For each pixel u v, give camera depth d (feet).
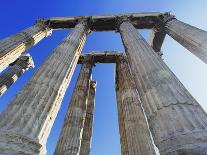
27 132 21.72
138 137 47.91
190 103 23.38
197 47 42.80
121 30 53.98
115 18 61.52
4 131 20.74
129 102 57.57
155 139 22.34
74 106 59.11
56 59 36.27
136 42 41.91
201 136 19.33
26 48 49.88
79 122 55.01
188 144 18.83
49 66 33.53
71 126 53.21
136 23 61.05
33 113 24.13
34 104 25.31
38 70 32.09
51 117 26.55
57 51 38.99
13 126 21.61
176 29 51.65
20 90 27.40
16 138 20.48
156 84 27.17
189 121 20.95
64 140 49.80
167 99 24.08
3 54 41.83
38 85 28.71
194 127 20.31
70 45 43.01
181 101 23.49
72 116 55.88
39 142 21.99
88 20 61.87
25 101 25.20
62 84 32.07
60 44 42.60
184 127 20.39
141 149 45.52
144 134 48.70
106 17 62.08
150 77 29.14
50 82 30.27
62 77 33.09
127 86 63.31
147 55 35.14
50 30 61.26
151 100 25.64
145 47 38.52
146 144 46.47
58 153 47.39
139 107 56.34
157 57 34.12
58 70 33.78
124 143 54.29
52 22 61.62
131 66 36.96
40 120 24.02
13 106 24.18
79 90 65.00
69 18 62.08
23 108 24.16
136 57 36.40
